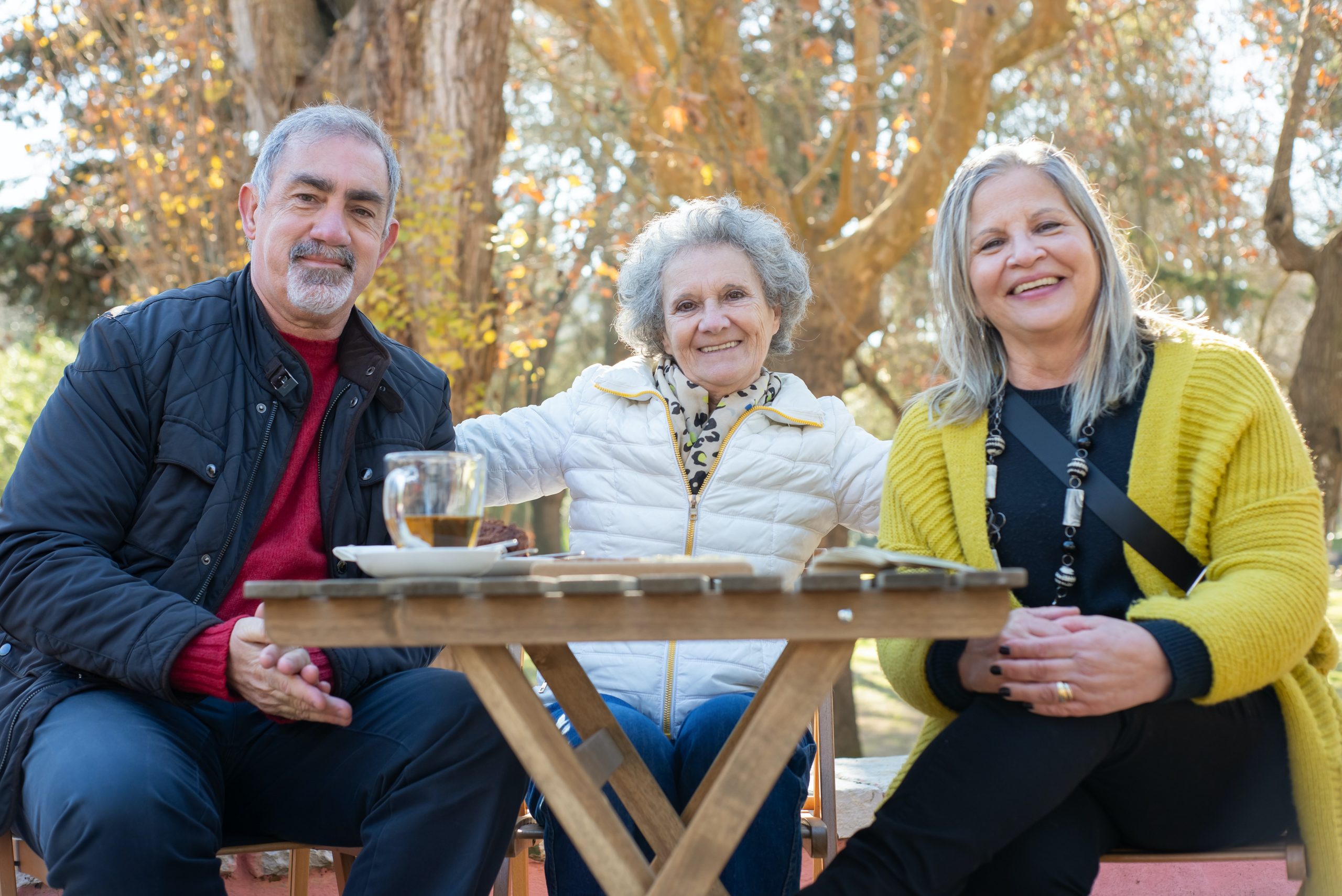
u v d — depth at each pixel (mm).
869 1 7793
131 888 1674
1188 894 3156
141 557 2078
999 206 2037
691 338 2494
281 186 2246
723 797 1366
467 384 5973
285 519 2195
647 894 1369
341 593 1277
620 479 2508
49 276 10453
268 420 2174
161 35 6867
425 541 1424
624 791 1825
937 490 2070
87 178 8008
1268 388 1895
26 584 1912
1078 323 2020
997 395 2074
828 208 10875
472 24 6020
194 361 2152
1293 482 1819
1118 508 1901
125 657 1850
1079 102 10438
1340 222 10602
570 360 16422
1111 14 9117
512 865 2479
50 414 2070
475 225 6027
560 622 1292
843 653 1361
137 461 2092
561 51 9289
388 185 2371
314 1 6465
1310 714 1765
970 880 1734
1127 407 1972
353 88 6074
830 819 2293
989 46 7285
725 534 2443
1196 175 10570
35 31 7395
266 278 2240
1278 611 1694
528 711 1374
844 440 2557
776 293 2607
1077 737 1661
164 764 1776
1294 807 1795
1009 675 1674
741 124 7648
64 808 1702
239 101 6777
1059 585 1924
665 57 7871
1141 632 1649
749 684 2342
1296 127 9758
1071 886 1698
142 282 6988
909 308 11984
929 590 1281
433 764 1853
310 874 3400
